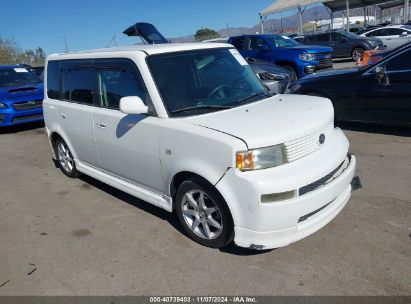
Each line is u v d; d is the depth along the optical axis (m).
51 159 7.06
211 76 4.11
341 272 3.13
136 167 4.13
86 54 4.75
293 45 13.72
